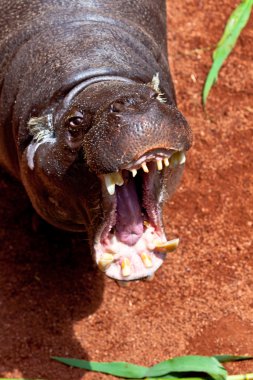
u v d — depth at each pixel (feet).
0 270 20.65
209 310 19.71
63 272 20.57
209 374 18.04
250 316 19.60
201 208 21.38
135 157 14.01
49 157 16.14
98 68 16.72
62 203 16.84
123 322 19.60
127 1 19.72
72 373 18.71
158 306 19.81
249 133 22.86
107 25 18.40
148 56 18.37
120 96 14.57
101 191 15.21
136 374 18.20
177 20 25.26
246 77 23.97
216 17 25.40
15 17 19.44
